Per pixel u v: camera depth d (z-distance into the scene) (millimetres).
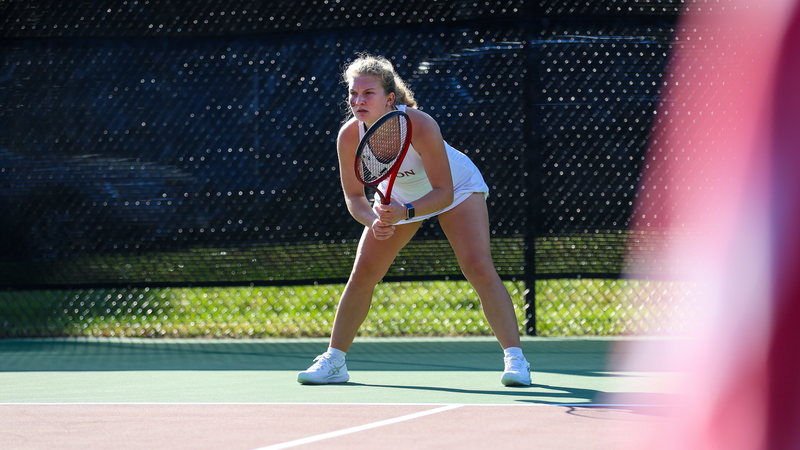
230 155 18188
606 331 18500
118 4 18438
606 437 6965
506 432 7277
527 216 17484
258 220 18094
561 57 17391
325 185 17938
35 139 18719
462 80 17547
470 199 11156
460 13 17594
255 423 8016
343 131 10891
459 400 9742
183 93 18281
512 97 17469
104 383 12211
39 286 18719
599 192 17328
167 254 18359
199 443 6934
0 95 18734
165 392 11008
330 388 11242
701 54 17078
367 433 7293
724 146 16984
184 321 20344
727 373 4453
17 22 18641
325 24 17938
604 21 17328
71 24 18531
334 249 17906
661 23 17203
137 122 18422
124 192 18484
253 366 14688
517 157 17484
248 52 18141
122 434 7461
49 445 6934
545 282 19109
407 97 10844
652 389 10750
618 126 17297
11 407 9430
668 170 17125
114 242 18516
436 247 17484
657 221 17172
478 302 20109
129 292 20531
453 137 17547
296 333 19500
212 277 18312
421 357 15680
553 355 15523
